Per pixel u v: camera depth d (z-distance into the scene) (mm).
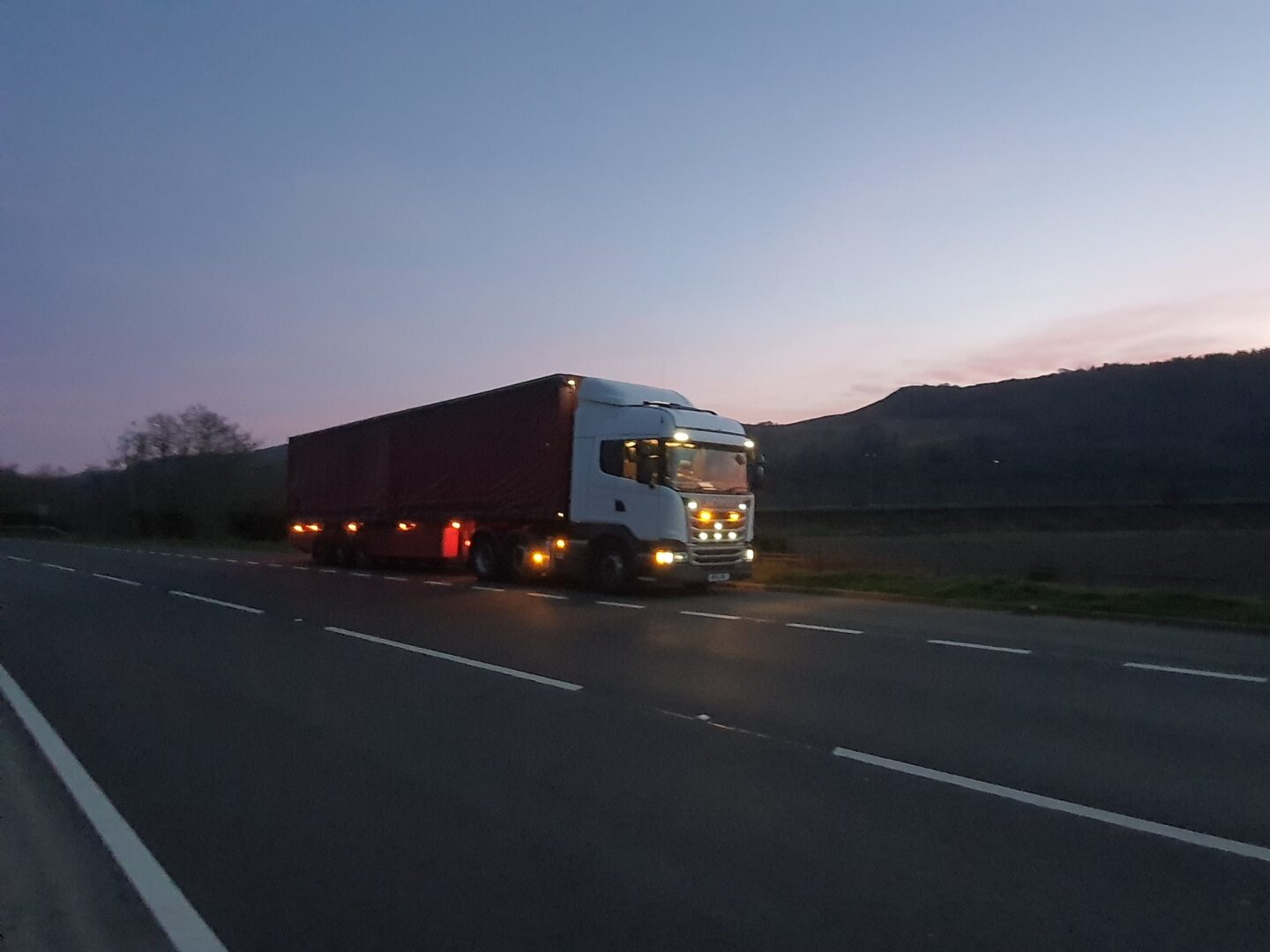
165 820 6332
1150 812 6195
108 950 4559
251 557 35688
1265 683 10219
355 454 28734
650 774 7137
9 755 7996
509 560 22766
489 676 11055
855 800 6488
